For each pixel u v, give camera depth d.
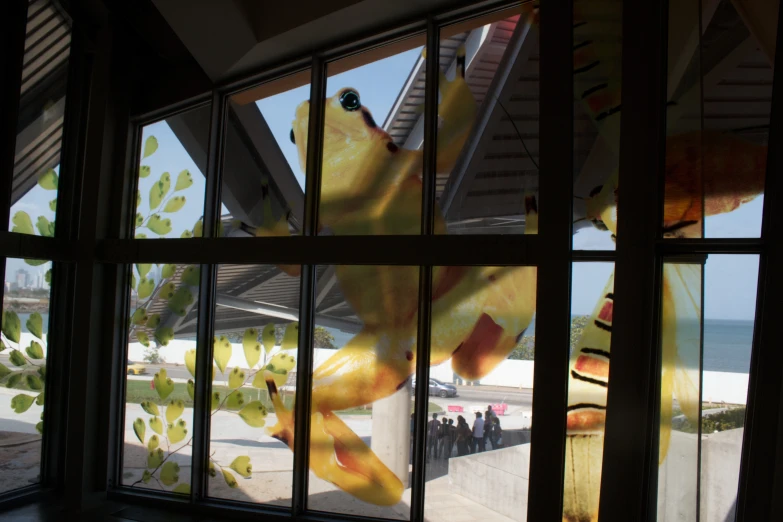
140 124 7.06
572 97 4.92
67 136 6.90
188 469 6.39
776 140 4.41
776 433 4.44
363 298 5.84
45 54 6.52
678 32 4.87
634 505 4.82
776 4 4.57
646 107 4.75
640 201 4.78
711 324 4.78
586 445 5.10
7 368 6.38
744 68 4.71
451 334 5.50
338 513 5.82
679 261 4.87
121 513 6.25
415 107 5.86
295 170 6.24
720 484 4.79
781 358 4.41
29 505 6.46
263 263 6.05
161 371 6.60
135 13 6.46
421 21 5.73
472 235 5.27
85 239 6.63
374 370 5.77
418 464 5.53
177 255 6.39
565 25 4.90
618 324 4.83
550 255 4.99
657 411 4.94
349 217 6.00
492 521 5.33
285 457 6.04
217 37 5.88
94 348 6.59
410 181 5.82
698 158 4.81
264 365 6.15
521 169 5.45
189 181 6.69
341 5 5.54
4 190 6.11
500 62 5.57
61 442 6.85
